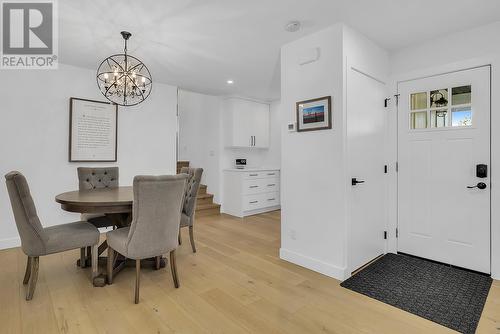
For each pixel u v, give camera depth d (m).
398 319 1.83
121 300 2.05
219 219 4.84
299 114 2.72
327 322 1.80
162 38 2.73
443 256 2.76
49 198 3.44
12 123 3.20
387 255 3.03
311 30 2.55
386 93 3.08
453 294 2.16
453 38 2.64
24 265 2.68
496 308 1.95
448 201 2.72
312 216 2.64
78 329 1.70
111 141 3.89
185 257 2.97
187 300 2.06
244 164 5.61
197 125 5.91
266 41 2.79
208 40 2.78
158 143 4.37
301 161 2.73
